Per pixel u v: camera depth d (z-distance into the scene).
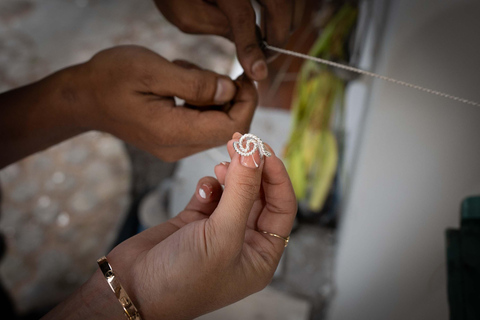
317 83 0.59
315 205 0.64
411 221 0.46
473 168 0.40
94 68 0.31
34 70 0.98
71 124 0.36
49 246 0.79
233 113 0.33
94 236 0.80
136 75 0.30
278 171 0.24
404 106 0.46
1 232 0.80
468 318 0.37
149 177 0.83
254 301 0.64
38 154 0.90
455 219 0.41
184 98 0.31
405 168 0.47
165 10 0.37
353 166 0.59
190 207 0.29
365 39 0.53
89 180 0.86
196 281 0.22
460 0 0.39
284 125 0.64
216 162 0.64
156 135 0.33
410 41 0.45
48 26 1.06
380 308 0.52
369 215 0.53
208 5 0.36
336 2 0.54
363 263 0.55
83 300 0.22
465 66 0.39
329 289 0.62
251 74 0.33
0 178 0.87
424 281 0.45
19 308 0.71
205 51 0.96
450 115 0.41
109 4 1.11
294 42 0.58
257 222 0.27
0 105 0.34
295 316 0.61
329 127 0.60
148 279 0.22
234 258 0.22
